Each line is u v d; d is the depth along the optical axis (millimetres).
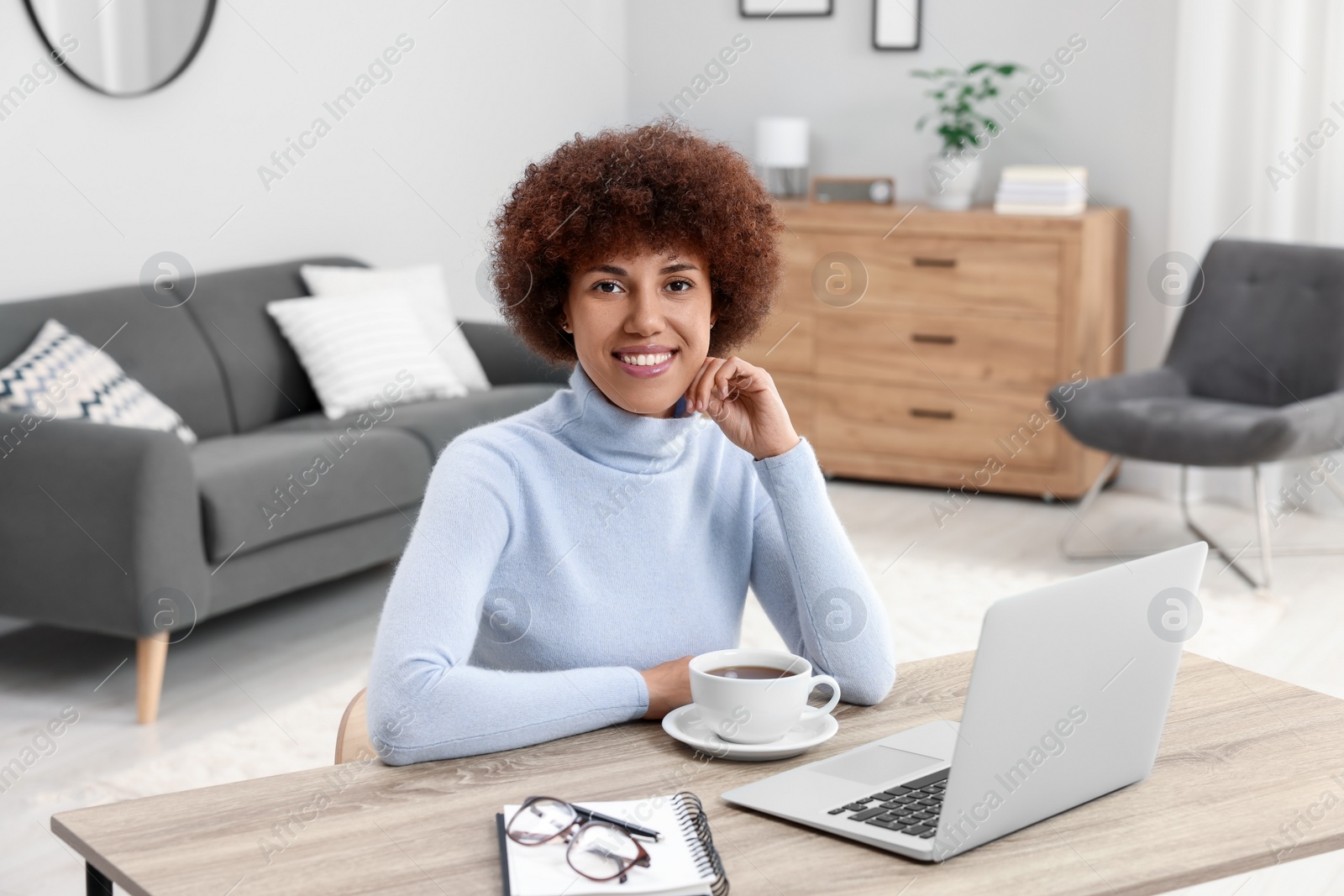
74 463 2912
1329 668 3107
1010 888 977
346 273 4242
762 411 1410
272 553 3262
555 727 1261
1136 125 4820
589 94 5617
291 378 4012
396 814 1106
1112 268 4781
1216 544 4219
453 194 4996
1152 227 4852
